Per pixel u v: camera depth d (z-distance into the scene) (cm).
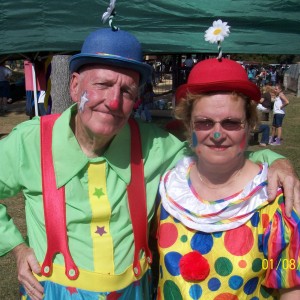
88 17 203
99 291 172
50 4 204
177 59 778
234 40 196
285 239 154
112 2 169
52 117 186
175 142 199
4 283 370
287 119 1302
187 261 162
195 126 164
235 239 160
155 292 200
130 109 170
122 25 201
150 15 199
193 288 163
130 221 180
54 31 206
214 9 195
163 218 176
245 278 158
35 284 174
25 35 208
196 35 197
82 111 168
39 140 179
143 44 200
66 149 175
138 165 185
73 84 175
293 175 164
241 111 160
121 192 179
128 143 185
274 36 196
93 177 178
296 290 158
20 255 180
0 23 208
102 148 180
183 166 184
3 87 1309
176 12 197
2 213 189
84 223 175
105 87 164
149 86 1160
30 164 178
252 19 195
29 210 182
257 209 160
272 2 194
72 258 173
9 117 1238
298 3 194
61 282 172
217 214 161
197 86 159
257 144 929
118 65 162
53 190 174
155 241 202
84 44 170
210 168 165
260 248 159
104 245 174
